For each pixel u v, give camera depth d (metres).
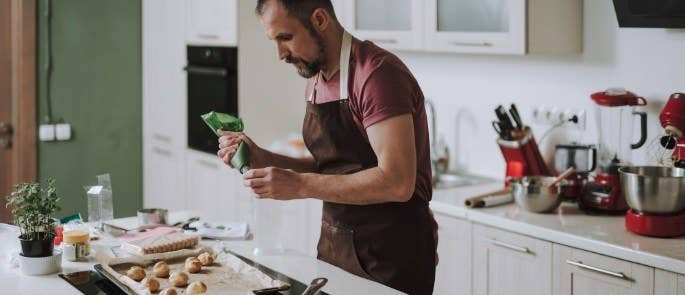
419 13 3.74
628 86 3.37
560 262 2.99
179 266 2.34
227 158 2.53
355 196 2.30
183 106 5.09
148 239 2.57
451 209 3.42
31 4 5.10
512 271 3.19
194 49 4.89
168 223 2.90
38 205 2.32
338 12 4.22
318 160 2.64
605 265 2.82
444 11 3.64
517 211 3.32
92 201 2.86
